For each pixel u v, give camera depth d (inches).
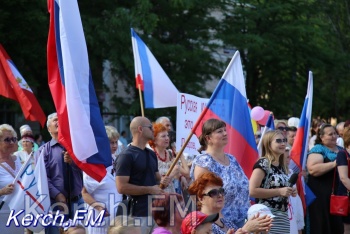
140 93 600.7
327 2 1759.4
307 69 1679.4
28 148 713.6
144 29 1331.2
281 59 1596.9
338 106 1925.4
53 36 474.6
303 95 1708.9
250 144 505.4
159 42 1357.0
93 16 1337.4
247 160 504.4
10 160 498.0
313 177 585.6
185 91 1412.4
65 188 503.5
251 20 1513.3
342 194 578.2
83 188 501.7
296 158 581.9
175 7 1391.5
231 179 429.7
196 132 553.3
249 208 425.4
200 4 1434.5
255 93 1692.9
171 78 1402.6
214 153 438.0
